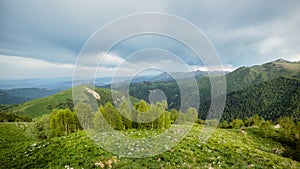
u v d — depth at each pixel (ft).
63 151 48.32
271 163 48.42
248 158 48.34
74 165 38.70
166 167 35.96
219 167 39.75
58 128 73.20
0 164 49.06
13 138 93.66
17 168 45.27
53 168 39.81
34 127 91.30
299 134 112.27
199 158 41.45
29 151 55.98
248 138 107.04
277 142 111.45
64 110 75.31
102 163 36.70
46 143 58.59
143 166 35.73
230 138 80.94
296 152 79.36
